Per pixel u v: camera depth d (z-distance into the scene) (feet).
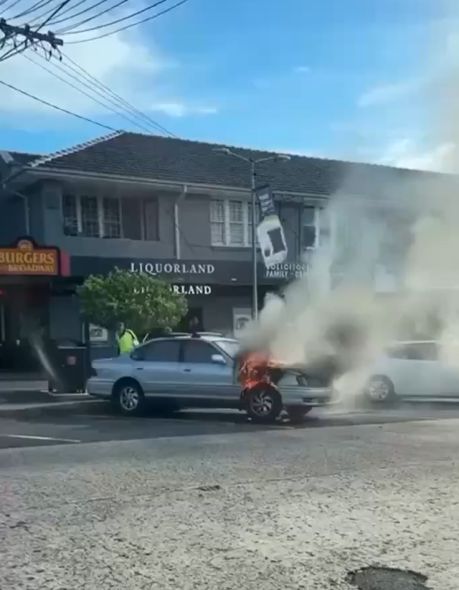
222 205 76.38
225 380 40.40
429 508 19.13
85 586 13.83
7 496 20.49
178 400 41.70
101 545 16.16
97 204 71.67
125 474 23.59
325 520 18.08
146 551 15.78
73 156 70.28
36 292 68.23
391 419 39.78
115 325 55.62
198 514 18.61
